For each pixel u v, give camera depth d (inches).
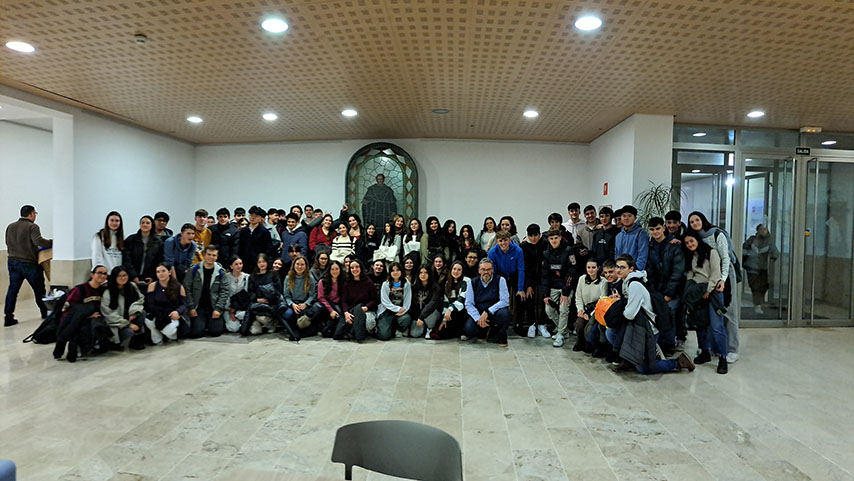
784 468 94.8
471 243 227.3
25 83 176.4
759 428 113.4
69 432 107.4
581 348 181.9
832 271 242.8
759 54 140.9
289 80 171.5
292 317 197.5
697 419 118.4
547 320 213.0
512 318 209.6
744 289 237.6
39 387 135.9
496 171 279.7
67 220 211.2
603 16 118.0
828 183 240.1
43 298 207.8
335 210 286.0
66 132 209.9
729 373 156.9
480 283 192.9
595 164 267.6
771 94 181.3
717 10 113.3
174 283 186.4
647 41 132.6
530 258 208.2
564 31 127.0
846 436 109.5
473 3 112.0
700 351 179.9
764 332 225.0
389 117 227.9
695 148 229.3
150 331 182.7
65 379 142.9
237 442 103.3
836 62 146.4
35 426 110.4
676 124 228.5
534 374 152.7
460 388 138.7
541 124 238.2
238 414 118.2
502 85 175.6
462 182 279.6
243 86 178.9
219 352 174.7
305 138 280.1
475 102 199.5
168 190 272.4
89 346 164.2
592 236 210.1
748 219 235.1
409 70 159.8
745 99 188.4
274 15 119.0
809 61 146.0
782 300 240.1
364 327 192.5
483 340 197.5
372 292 200.5
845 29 122.2
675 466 95.2
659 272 178.1
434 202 280.1
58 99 198.2
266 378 145.5
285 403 125.5
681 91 179.3
